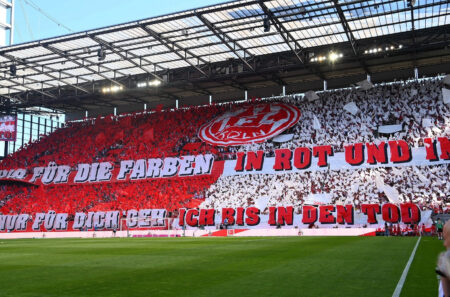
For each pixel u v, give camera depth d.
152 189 42.88
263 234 34.66
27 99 51.56
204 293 9.20
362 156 37.62
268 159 40.94
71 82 47.69
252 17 31.48
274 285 10.03
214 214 38.31
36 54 38.81
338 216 34.44
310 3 29.17
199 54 39.47
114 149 48.84
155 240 30.22
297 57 37.59
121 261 15.95
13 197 48.03
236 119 46.69
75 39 34.72
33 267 14.53
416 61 41.50
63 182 47.38
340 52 38.19
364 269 12.41
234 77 41.91
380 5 29.66
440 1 29.22
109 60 40.38
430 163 35.28
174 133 47.88
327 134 41.03
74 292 9.55
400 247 19.75
